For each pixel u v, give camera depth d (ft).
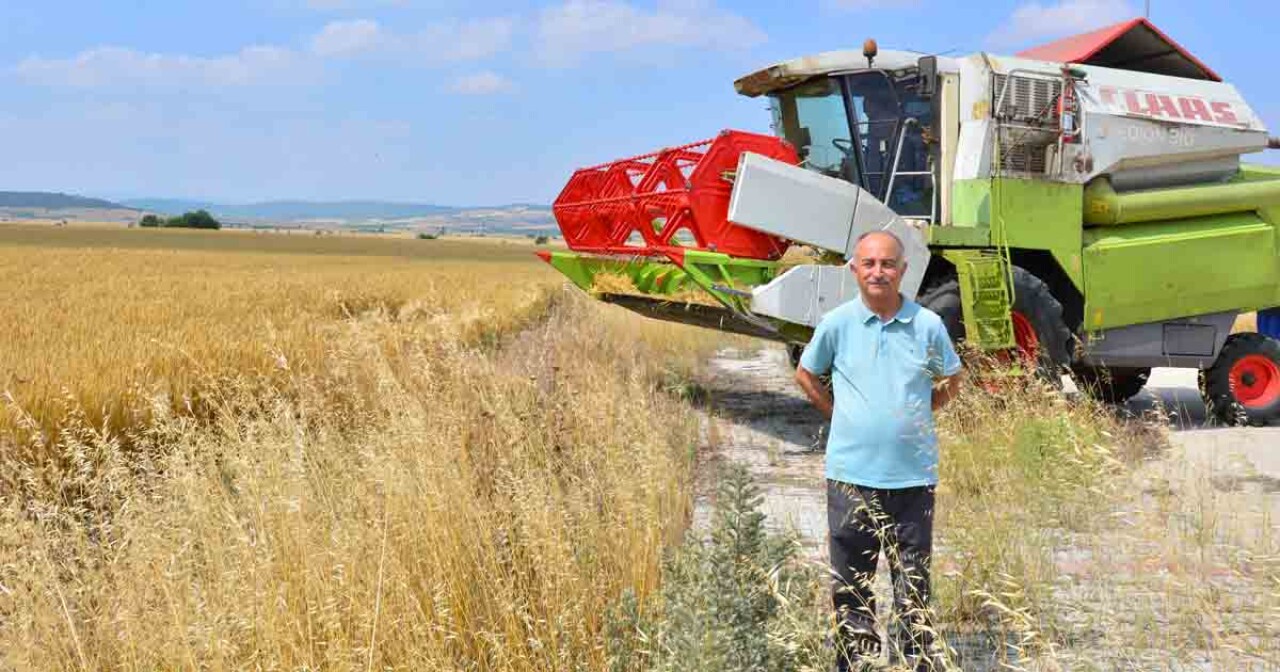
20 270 121.19
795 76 35.83
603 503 17.65
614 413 23.72
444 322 25.40
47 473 16.58
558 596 13.38
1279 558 13.64
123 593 12.57
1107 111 35.58
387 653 12.24
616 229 38.58
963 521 17.74
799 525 21.31
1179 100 37.24
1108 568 16.53
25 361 31.19
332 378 25.26
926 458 12.62
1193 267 37.04
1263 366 37.76
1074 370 40.34
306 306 68.23
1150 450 28.89
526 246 470.39
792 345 46.42
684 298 35.73
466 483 16.26
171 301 66.80
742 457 29.14
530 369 30.76
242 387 22.35
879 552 12.69
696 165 30.53
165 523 14.01
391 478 15.12
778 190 30.04
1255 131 38.24
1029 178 34.50
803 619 11.26
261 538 13.58
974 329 32.17
